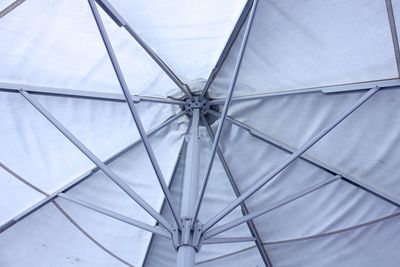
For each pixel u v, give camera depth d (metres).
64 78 1.51
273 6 1.35
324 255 1.97
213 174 1.89
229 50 1.52
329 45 1.40
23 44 1.38
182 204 1.45
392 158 1.59
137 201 1.36
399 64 1.36
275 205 1.45
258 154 1.78
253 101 1.66
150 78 1.60
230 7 1.35
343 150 1.65
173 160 1.87
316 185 1.57
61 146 1.68
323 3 1.30
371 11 1.29
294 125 1.66
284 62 1.50
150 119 1.75
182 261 1.28
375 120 1.52
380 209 1.76
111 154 1.79
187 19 1.39
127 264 2.11
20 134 1.61
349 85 1.46
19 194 1.77
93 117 1.65
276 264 2.06
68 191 1.85
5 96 1.49
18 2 1.26
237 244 2.04
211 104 1.72
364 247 1.90
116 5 1.34
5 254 1.94
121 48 1.47
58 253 2.01
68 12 1.32
